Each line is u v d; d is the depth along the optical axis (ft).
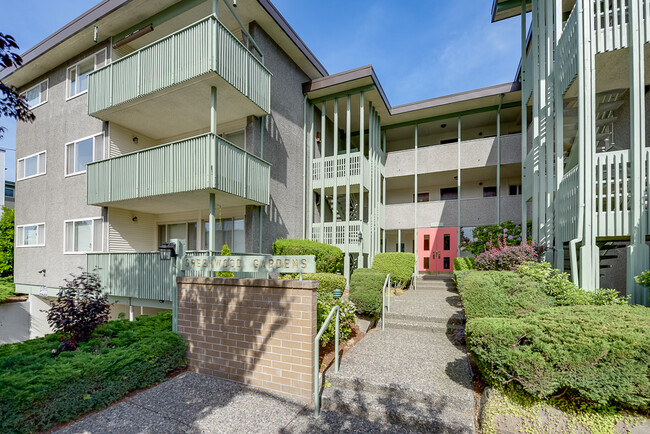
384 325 22.03
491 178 48.14
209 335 15.96
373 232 40.83
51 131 38.83
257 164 30.09
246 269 15.78
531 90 30.94
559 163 22.03
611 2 19.44
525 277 18.33
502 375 11.30
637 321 11.10
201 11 29.84
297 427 11.41
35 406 10.91
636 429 9.53
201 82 25.61
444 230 43.45
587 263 17.52
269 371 14.15
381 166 45.75
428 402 12.28
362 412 12.16
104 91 30.25
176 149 26.32
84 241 34.40
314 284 13.48
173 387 14.47
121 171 29.35
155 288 26.68
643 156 16.52
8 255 46.21
